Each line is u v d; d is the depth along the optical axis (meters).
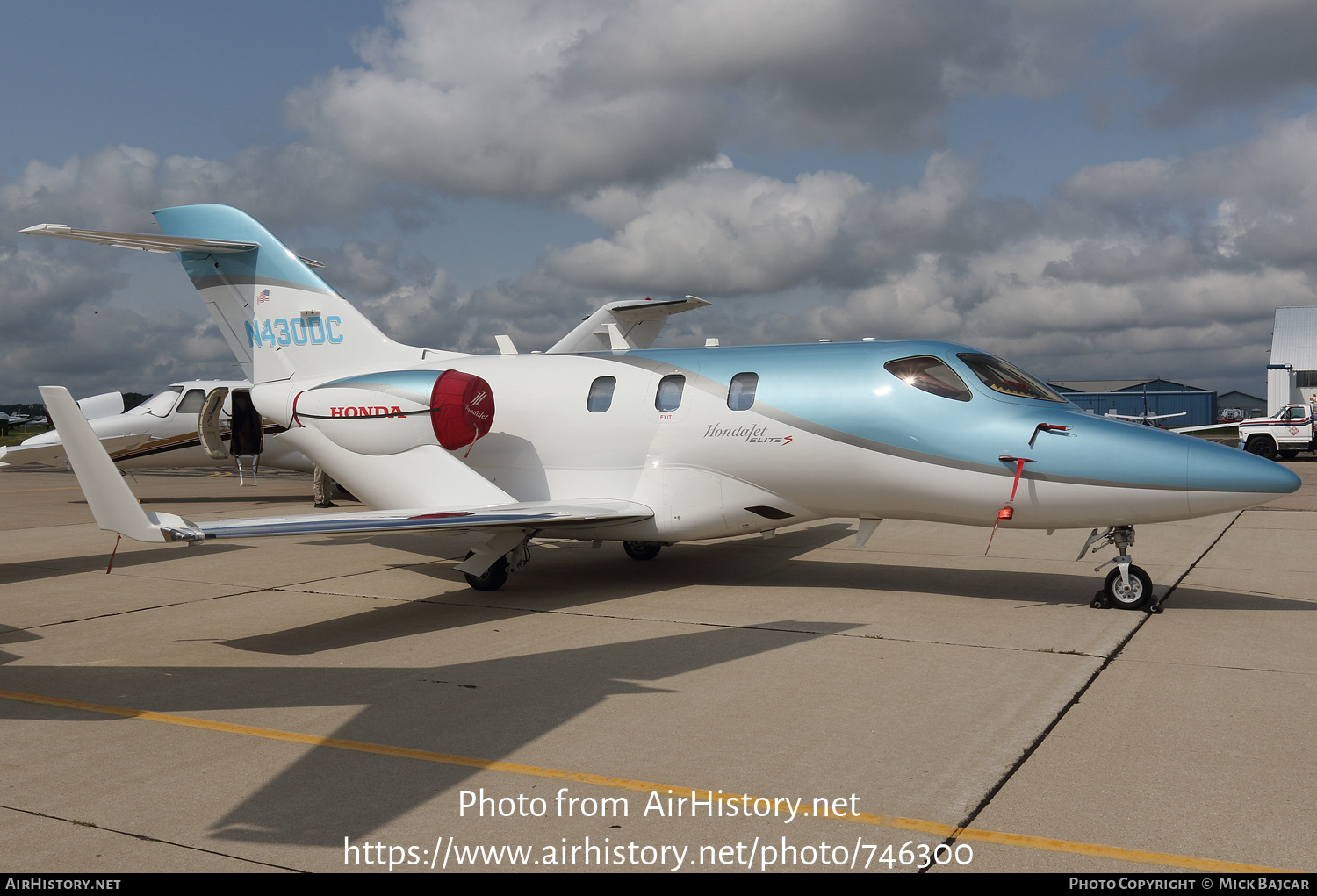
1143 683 6.00
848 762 4.65
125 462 19.83
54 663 6.87
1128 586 8.36
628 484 9.95
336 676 6.44
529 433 10.42
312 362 12.12
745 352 9.92
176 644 7.44
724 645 7.18
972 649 6.96
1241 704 5.54
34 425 125.38
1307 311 45.41
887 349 9.23
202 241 11.90
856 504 9.33
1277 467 7.64
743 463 9.45
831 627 7.79
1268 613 8.19
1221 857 3.61
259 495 21.44
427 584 10.23
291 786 4.43
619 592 9.57
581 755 4.81
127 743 5.08
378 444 10.35
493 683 6.20
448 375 10.16
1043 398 8.79
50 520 16.77
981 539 13.65
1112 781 4.36
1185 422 78.56
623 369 10.23
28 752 4.95
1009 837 3.80
